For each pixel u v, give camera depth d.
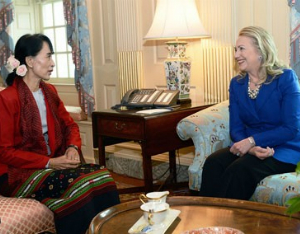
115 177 4.50
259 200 2.39
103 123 3.31
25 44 2.63
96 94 4.66
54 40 5.50
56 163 2.56
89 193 2.39
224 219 1.82
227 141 2.91
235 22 3.43
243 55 2.67
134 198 3.65
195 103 3.55
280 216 1.81
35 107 2.63
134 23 4.11
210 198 2.03
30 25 5.64
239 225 1.75
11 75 2.67
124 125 3.17
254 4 3.40
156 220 1.72
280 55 3.32
